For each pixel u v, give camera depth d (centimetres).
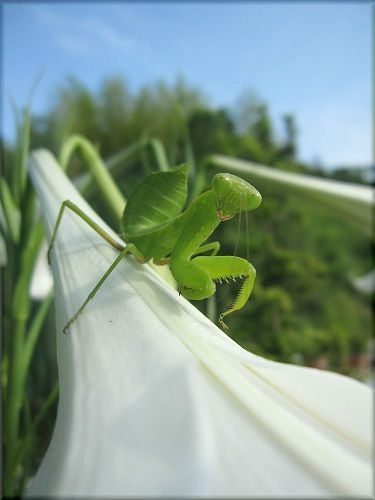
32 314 11
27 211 6
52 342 10
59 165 6
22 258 6
